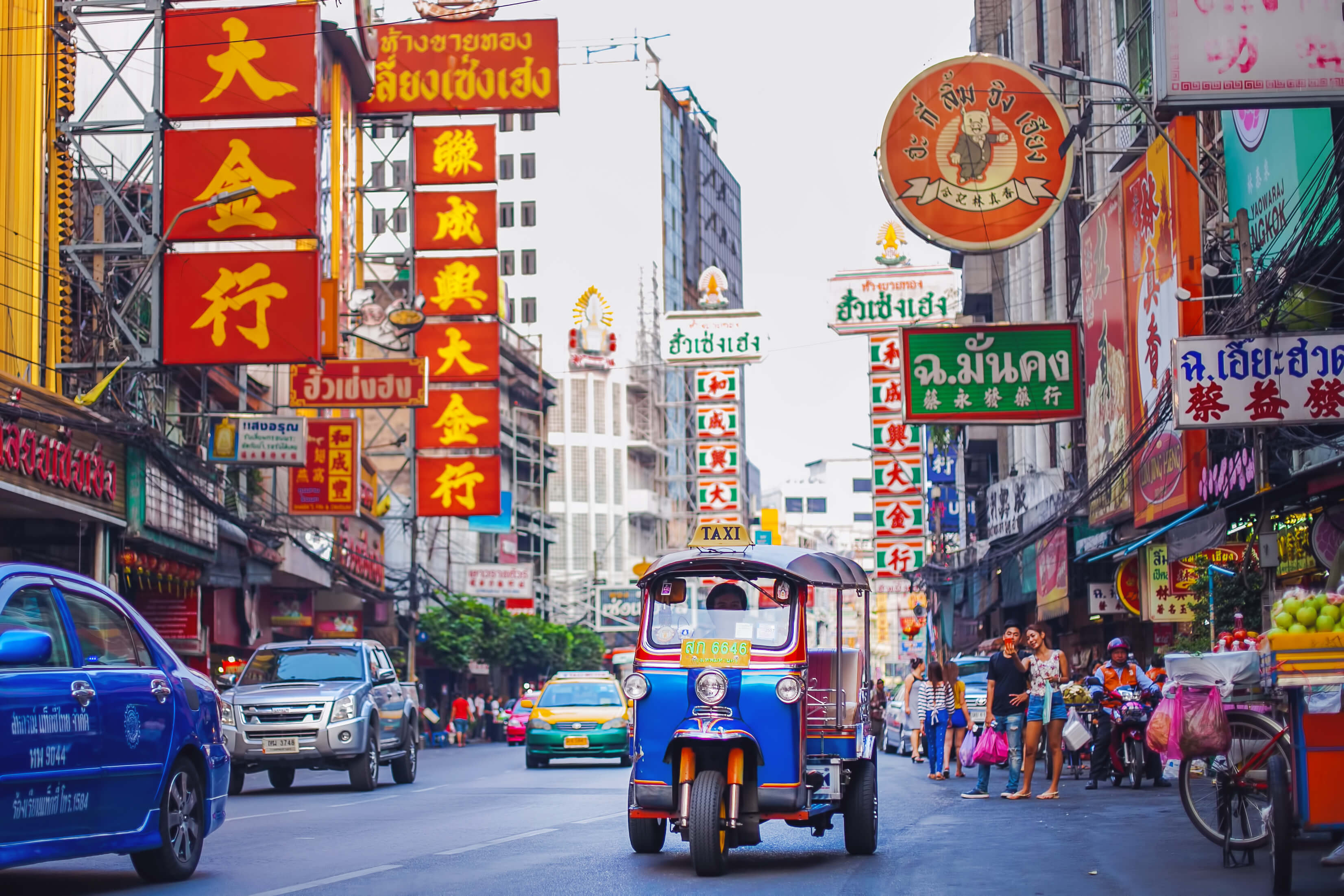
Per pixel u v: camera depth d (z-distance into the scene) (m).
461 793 18.75
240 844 11.98
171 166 25.28
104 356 25.47
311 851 11.38
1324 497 17.00
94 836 8.48
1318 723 8.35
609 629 84.56
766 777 10.18
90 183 29.11
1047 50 36.59
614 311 101.44
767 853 11.41
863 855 11.11
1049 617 31.64
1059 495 30.55
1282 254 14.88
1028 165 22.58
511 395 79.88
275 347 24.69
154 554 26.48
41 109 25.19
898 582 44.16
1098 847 11.20
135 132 25.61
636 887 9.10
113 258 26.05
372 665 20.36
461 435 40.62
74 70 26.33
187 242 25.59
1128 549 24.69
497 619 59.44
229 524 30.34
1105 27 29.69
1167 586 22.61
